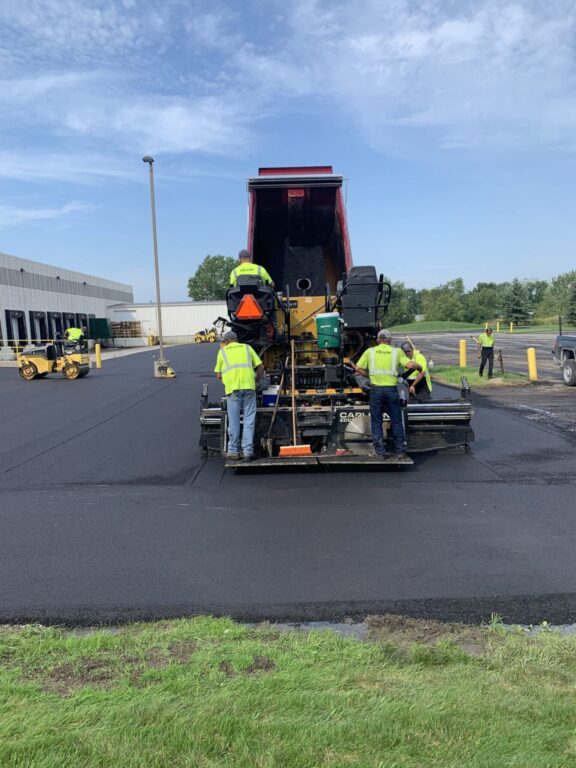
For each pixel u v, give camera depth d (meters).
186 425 11.05
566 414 11.32
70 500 6.41
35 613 3.86
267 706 2.65
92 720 2.57
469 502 6.05
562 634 3.49
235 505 6.09
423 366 9.19
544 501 6.05
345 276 8.57
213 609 3.87
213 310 60.56
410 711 2.58
